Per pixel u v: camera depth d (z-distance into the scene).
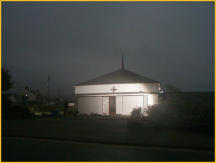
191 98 16.98
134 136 13.93
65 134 14.63
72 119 22.55
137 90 26.94
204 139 13.05
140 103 26.61
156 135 14.20
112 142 12.51
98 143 12.69
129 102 26.94
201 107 16.17
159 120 16.70
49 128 16.92
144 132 15.24
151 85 26.97
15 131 15.72
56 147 11.62
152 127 16.75
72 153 10.38
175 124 16.27
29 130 16.06
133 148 11.52
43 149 11.14
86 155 10.05
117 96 27.33
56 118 23.67
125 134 14.56
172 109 16.89
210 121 15.42
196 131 15.47
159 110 17.06
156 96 26.92
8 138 14.08
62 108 33.88
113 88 27.47
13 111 23.42
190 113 16.52
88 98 28.45
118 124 18.89
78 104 28.83
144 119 17.11
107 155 10.07
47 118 23.75
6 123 19.50
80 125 18.38
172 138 13.32
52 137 13.87
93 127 17.39
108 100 27.64
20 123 19.48
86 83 29.20
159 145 11.81
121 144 12.35
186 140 12.80
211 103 16.11
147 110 17.92
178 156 9.95
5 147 11.56
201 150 11.15
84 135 14.29
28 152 10.51
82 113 28.47
